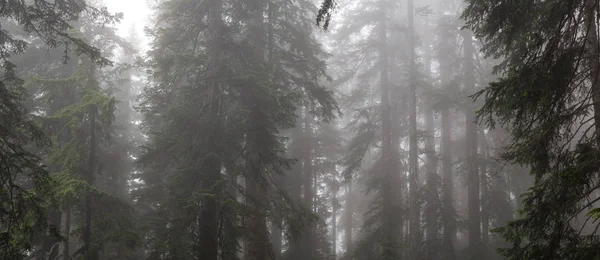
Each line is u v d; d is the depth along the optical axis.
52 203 11.10
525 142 7.79
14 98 9.69
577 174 6.65
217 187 12.64
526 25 8.41
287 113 14.84
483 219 20.73
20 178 15.35
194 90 13.92
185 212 12.19
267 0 16.03
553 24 8.06
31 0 16.00
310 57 17.59
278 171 15.23
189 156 13.61
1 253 9.05
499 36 8.80
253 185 16.16
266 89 13.90
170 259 11.98
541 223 7.32
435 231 20.14
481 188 21.53
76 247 20.34
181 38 15.49
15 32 17.66
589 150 6.95
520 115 7.56
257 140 14.59
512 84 7.36
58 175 12.52
